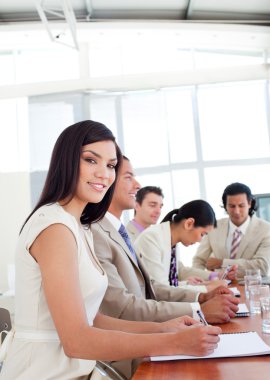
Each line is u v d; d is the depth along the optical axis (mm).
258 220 3881
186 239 2688
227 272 3223
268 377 1082
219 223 3977
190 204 2670
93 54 7125
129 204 2197
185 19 6879
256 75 6758
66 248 1235
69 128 1420
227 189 3871
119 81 6914
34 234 1254
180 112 6996
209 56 7113
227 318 1740
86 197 1407
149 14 6789
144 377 1124
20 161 6953
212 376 1109
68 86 6918
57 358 1261
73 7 6594
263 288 1909
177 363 1219
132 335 1229
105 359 1191
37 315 1277
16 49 7062
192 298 2100
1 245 6812
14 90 6875
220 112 6941
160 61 7133
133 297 1774
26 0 6414
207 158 6898
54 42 6246
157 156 6965
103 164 1410
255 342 1364
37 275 1278
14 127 6977
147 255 2562
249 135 6879
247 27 6594
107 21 6660
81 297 1222
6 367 1285
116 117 7047
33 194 6906
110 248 1888
